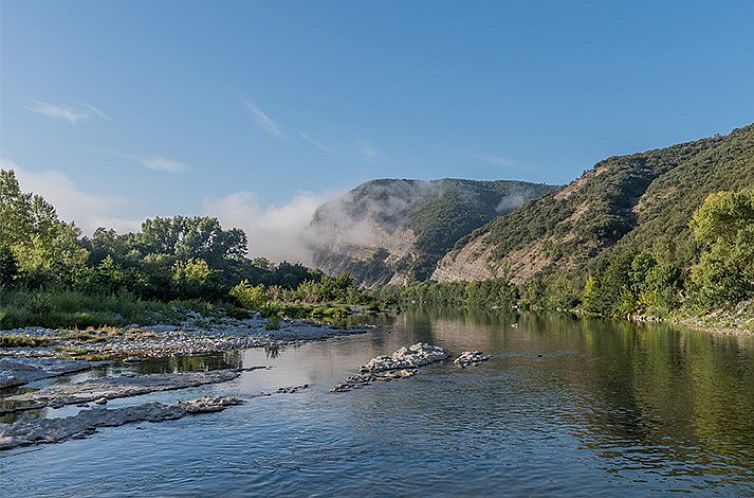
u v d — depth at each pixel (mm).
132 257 176500
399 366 36562
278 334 64500
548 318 106938
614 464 16750
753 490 14625
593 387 28719
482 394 27266
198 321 71312
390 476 15883
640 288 103375
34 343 45062
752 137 191875
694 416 22234
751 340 52875
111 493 14688
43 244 96938
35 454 17844
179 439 19516
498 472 16172
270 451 18219
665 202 189375
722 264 77562
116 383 30391
